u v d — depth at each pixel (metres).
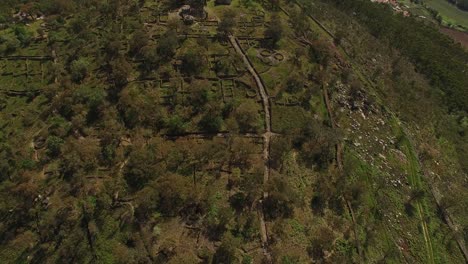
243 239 43.16
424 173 62.56
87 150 48.97
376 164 58.62
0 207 43.22
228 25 70.62
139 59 64.56
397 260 48.19
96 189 45.56
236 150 51.34
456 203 58.59
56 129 52.16
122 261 39.50
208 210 44.91
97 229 41.81
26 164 47.12
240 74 64.06
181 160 49.56
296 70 66.94
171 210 44.25
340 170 53.69
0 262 39.56
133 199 45.06
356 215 49.94
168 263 39.69
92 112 54.97
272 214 46.12
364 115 65.38
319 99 63.25
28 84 59.31
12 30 69.62
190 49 66.69
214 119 54.66
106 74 61.50
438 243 53.41
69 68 62.19
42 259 39.69
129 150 50.28
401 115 71.38
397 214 53.91
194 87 58.28
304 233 45.28
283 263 41.41
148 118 54.44
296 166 52.53
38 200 44.16
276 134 56.19
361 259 45.34
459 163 69.88
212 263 40.44
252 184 47.44
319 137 55.97
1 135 51.31
